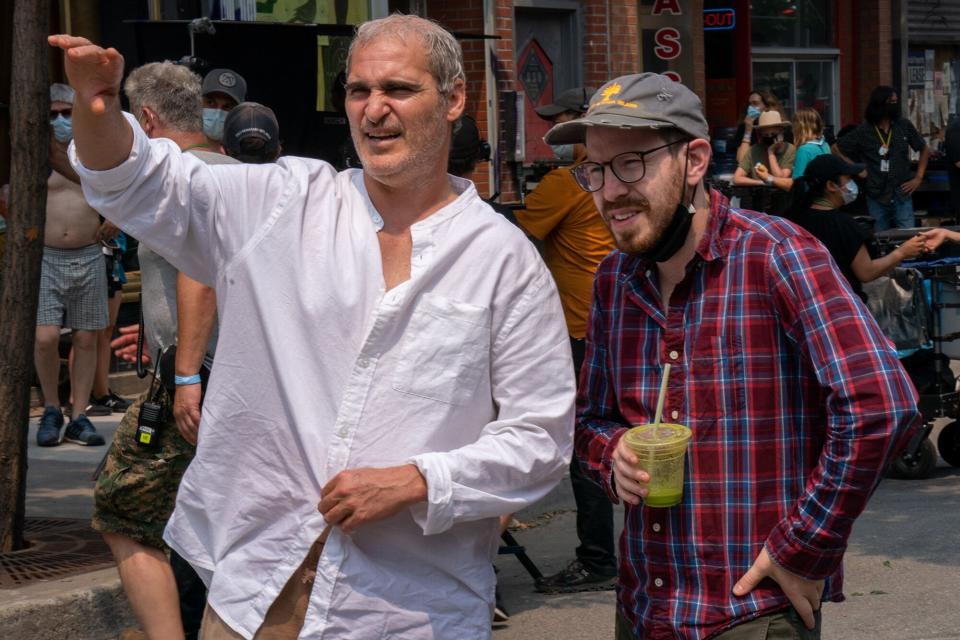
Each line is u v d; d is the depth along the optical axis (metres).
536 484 3.14
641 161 3.08
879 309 8.63
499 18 13.13
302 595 3.10
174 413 4.68
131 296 10.62
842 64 19.91
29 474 8.06
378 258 3.09
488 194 13.03
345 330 3.06
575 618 6.10
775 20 19.23
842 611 6.18
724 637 3.12
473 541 3.18
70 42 2.77
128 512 4.79
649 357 3.24
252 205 3.12
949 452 9.35
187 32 9.17
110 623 5.50
